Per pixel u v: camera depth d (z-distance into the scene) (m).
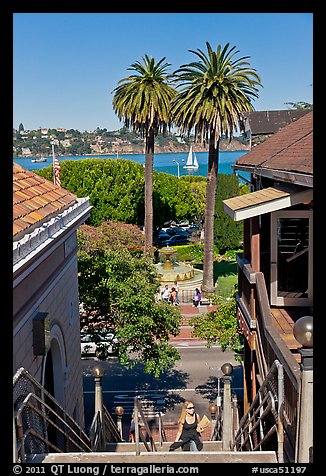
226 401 9.43
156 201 45.50
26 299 6.94
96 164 43.59
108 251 16.62
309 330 4.74
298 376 5.01
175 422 15.91
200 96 27.53
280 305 9.98
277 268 9.95
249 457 5.79
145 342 16.09
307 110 18.58
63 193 11.10
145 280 16.45
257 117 18.62
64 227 9.06
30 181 10.14
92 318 16.45
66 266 10.13
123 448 9.64
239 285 11.53
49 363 9.45
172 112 30.02
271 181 11.81
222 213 41.34
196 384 19.42
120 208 43.34
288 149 10.20
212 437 12.00
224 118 27.72
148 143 33.56
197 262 41.03
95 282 15.92
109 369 21.27
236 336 16.19
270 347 7.38
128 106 33.06
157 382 19.72
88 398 18.41
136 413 6.89
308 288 9.88
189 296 31.16
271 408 5.59
